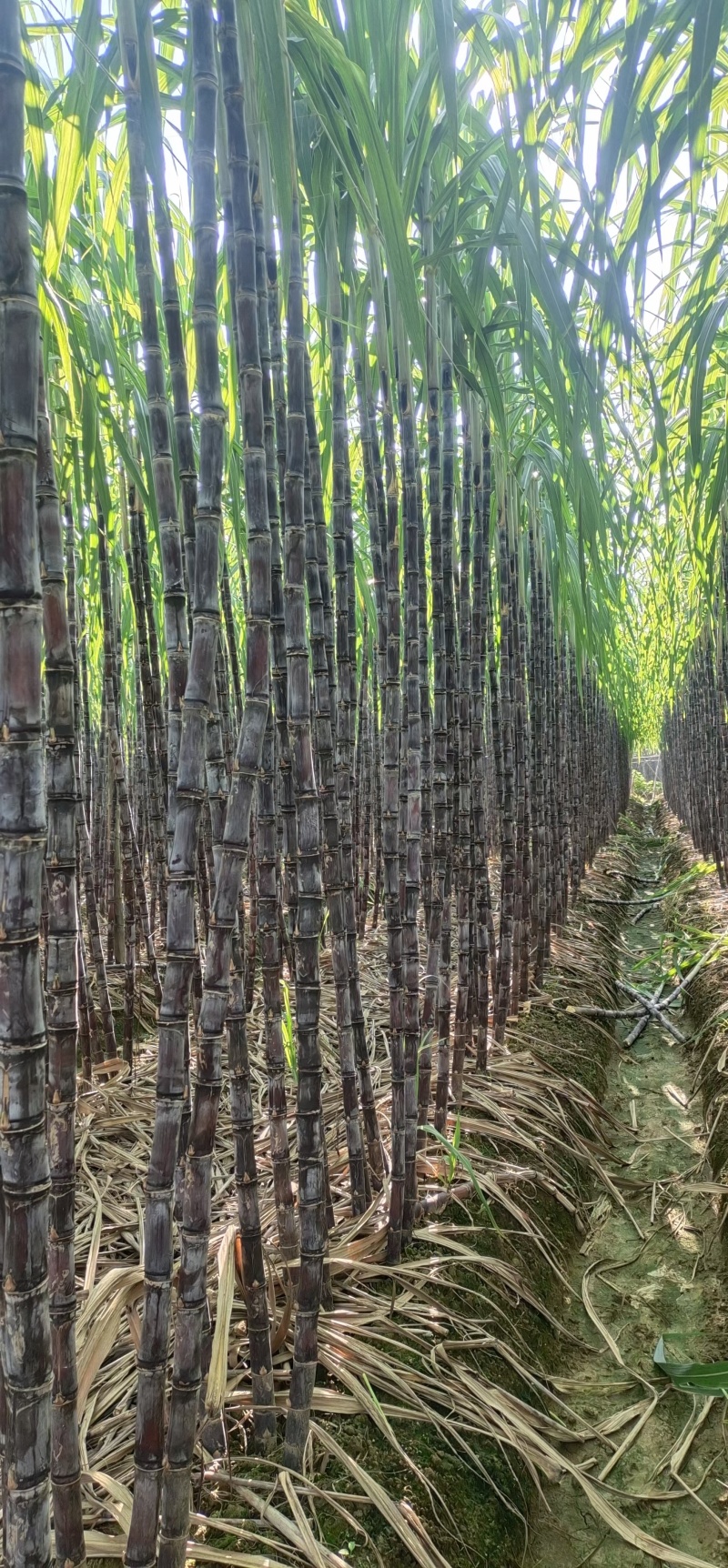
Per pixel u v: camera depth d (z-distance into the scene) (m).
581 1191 2.52
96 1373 1.41
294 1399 1.33
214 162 0.94
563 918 4.48
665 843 8.94
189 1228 1.02
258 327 1.04
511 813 2.97
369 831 4.30
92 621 3.26
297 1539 1.21
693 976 3.96
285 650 1.46
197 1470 1.31
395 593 1.89
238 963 1.30
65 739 1.09
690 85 1.21
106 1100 2.49
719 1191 2.42
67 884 1.09
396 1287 1.78
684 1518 1.54
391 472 1.89
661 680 7.61
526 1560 1.43
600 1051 3.38
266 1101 2.53
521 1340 1.82
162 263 1.12
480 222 2.27
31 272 0.67
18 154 0.66
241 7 1.10
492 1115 2.54
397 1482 1.35
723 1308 2.02
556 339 1.82
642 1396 1.82
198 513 0.95
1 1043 0.72
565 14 1.39
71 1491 1.05
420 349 1.17
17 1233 0.73
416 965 1.83
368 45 1.42
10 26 0.65
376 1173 2.07
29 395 0.68
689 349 2.16
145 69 1.06
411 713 1.88
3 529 0.68
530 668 3.59
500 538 3.05
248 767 1.03
